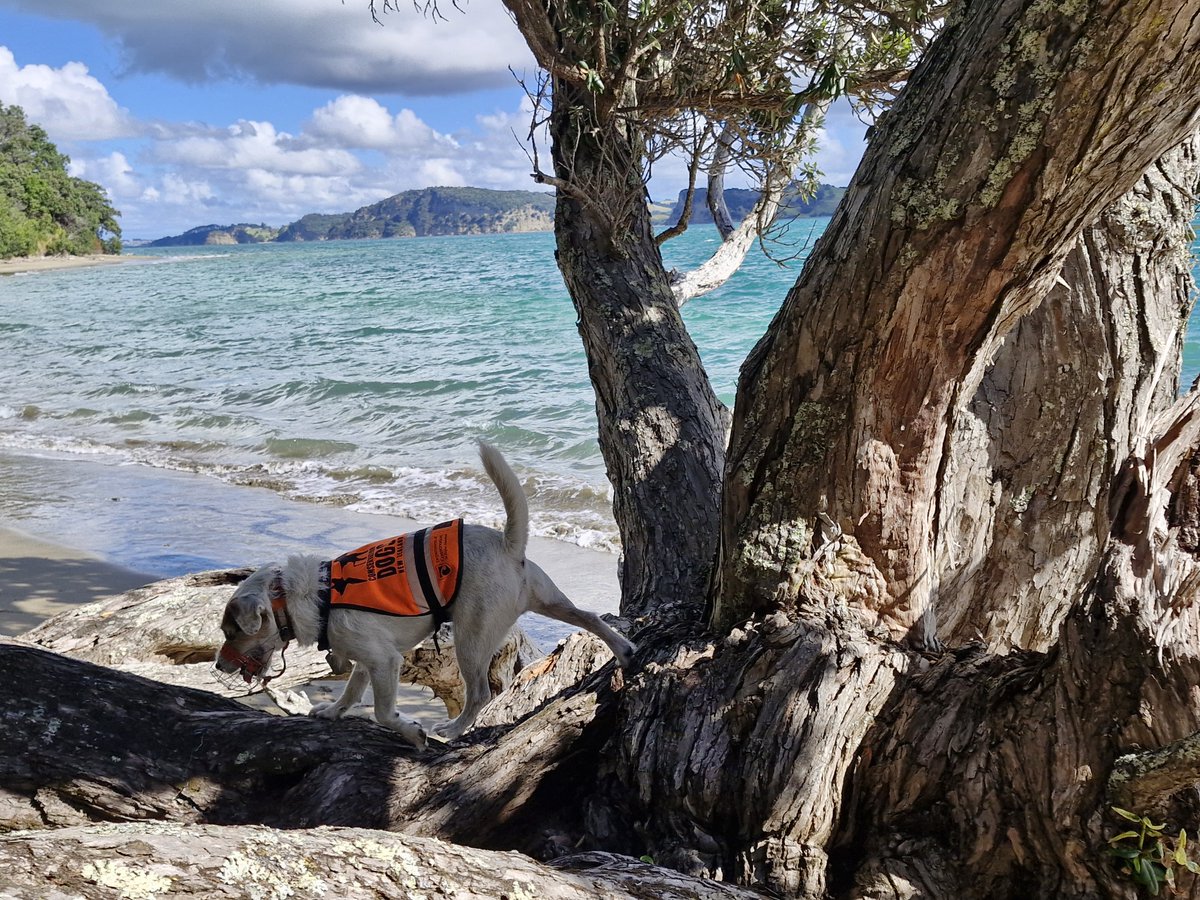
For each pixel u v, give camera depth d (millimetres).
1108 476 4062
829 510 3318
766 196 6723
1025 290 2947
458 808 3287
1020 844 2943
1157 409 4203
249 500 11094
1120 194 2762
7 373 21938
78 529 10102
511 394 15867
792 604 3365
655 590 4520
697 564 4551
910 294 2957
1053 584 4164
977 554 4191
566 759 3520
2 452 14242
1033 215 2719
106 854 1896
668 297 5551
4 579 8555
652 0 5098
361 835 2273
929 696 3137
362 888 2084
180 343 25500
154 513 10656
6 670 3367
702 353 17453
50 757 3203
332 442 13562
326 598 3859
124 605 5938
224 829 2143
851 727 3105
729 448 3598
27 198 100375
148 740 3406
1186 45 2342
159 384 19062
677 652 3514
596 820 3355
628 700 3439
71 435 15258
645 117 5910
